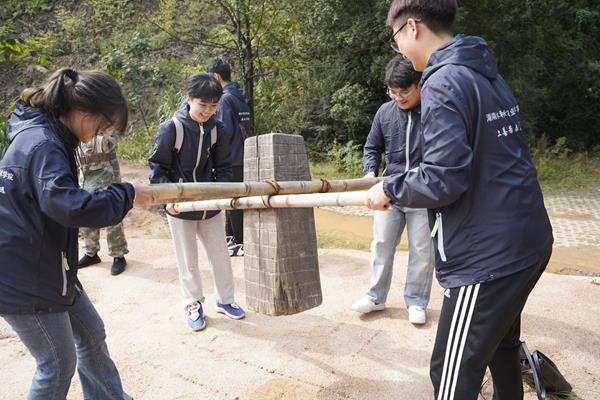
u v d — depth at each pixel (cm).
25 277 179
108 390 231
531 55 1156
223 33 1105
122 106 186
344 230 688
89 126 185
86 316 220
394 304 376
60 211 167
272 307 243
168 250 539
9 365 306
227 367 293
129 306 395
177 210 311
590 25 1388
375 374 282
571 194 934
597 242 630
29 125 179
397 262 474
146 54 1229
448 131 162
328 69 1171
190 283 346
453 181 159
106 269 486
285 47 1167
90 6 1452
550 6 1141
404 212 340
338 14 1034
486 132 167
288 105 1255
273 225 239
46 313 187
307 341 322
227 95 482
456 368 174
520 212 167
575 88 1411
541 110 1425
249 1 1013
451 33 185
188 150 324
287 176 244
